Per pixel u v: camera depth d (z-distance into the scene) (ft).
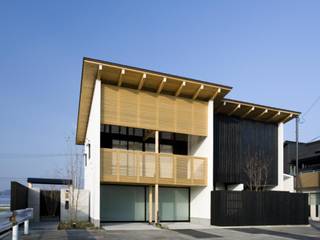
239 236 47.57
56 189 85.35
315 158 103.19
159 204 67.51
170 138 71.10
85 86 60.80
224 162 69.56
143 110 59.82
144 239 42.47
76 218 58.95
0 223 28.48
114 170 56.59
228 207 61.98
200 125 64.95
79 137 82.64
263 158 74.84
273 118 76.84
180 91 62.34
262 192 65.72
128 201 65.77
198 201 66.69
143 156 59.21
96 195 54.85
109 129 66.49
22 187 62.85
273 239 45.09
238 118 73.36
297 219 68.33
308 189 98.84
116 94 58.08
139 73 57.26
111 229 52.54
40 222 66.64
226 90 64.39
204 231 52.85
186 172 62.75
